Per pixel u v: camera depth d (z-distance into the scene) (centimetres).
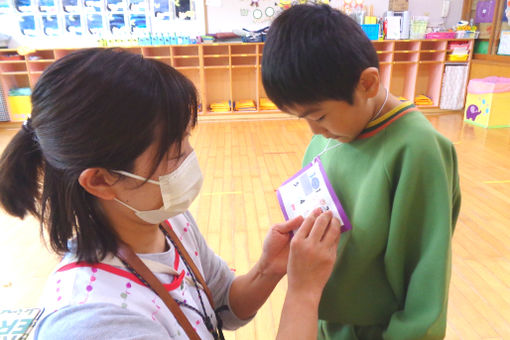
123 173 53
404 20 541
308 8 61
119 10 536
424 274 64
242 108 566
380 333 78
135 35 547
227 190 305
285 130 493
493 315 168
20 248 231
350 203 73
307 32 57
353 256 70
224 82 587
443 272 62
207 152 405
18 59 523
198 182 66
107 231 57
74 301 50
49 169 53
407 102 69
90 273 54
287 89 60
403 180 63
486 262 203
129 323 49
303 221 71
